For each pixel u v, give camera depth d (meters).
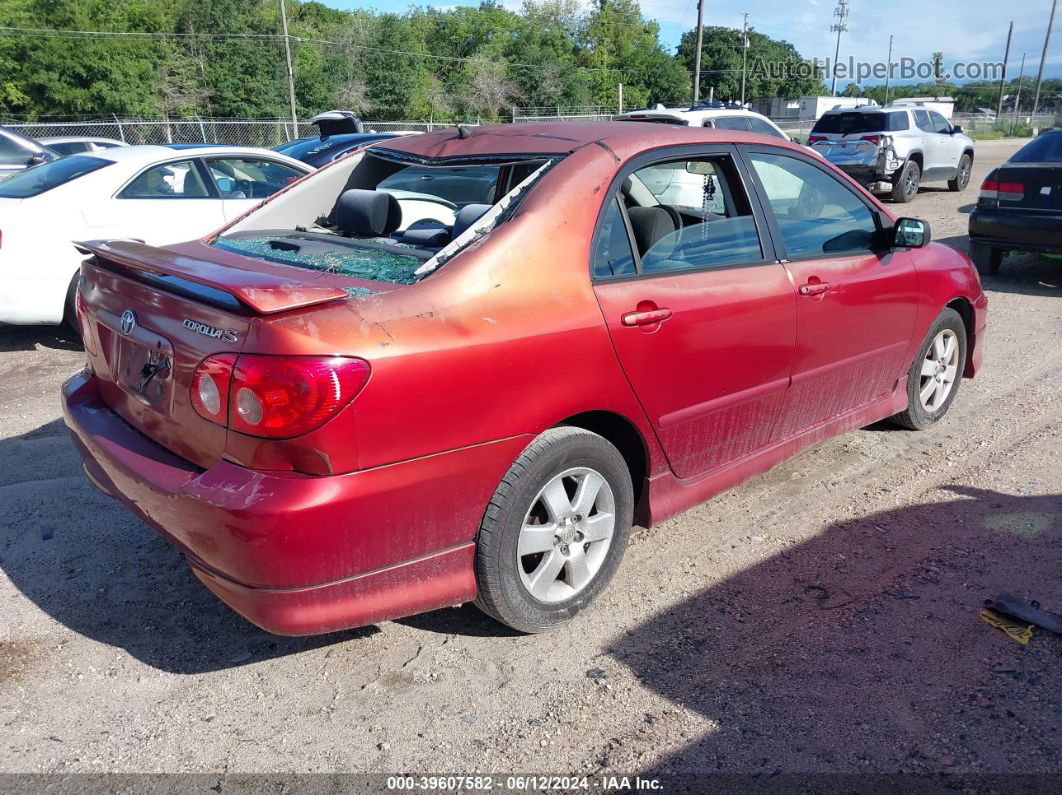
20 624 3.22
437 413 2.59
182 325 2.68
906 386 4.75
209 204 7.50
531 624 3.04
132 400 2.99
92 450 3.06
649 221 3.30
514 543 2.89
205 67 46.03
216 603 3.37
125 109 41.94
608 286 3.06
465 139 3.70
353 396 2.42
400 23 52.03
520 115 55.53
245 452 2.47
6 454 4.77
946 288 4.74
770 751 2.57
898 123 15.77
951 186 17.59
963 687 2.83
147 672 2.97
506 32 62.53
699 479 3.59
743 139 3.76
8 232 6.43
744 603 3.34
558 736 2.65
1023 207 8.85
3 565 3.61
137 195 7.12
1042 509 4.04
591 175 3.12
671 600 3.37
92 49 41.12
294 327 2.42
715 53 81.81
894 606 3.29
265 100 46.91
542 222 2.94
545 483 2.94
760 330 3.58
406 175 4.15
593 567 3.22
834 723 2.68
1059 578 3.45
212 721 2.73
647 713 2.74
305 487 2.42
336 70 49.75
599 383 3.00
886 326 4.33
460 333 2.64
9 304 6.49
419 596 2.74
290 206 4.08
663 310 3.17
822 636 3.12
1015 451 4.74
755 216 3.70
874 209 4.34
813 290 3.81
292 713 2.77
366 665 3.00
